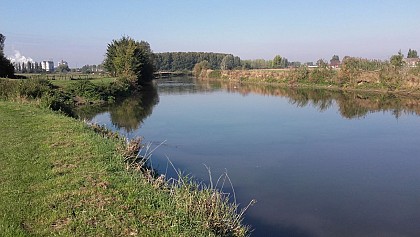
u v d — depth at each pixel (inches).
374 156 631.8
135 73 2313.0
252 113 1139.9
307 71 2315.5
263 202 428.8
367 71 1926.7
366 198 446.9
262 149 675.4
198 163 579.5
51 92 1111.6
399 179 516.1
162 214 272.1
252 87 2282.2
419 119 996.6
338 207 419.5
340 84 1974.7
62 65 5438.0
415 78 1625.2
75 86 1425.9
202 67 4040.4
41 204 277.0
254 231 356.5
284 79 2491.4
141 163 438.0
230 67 4308.6
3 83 1045.8
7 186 310.8
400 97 1487.5
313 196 450.6
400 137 778.8
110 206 279.0
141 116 1081.4
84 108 1251.2
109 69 2679.6
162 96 1754.4
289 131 845.2
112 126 897.5
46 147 442.9
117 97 1616.6
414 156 631.2
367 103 1337.4
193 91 2052.2
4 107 801.6
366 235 357.1
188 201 300.5
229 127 896.3
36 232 235.0
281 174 533.0
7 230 232.1
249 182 496.1
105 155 414.6
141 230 245.6
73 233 236.2
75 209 271.7
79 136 504.7
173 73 4724.4
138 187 323.6
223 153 642.8
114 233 239.6
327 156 631.2
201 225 266.1
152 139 749.9
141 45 2832.2
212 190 383.6
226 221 297.3
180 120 1005.8
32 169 357.7
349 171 550.0
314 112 1150.3
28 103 893.8
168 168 542.6
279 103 1401.3
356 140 752.3
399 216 399.2
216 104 1393.9
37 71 4392.2
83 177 337.7
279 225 370.9
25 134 514.6
